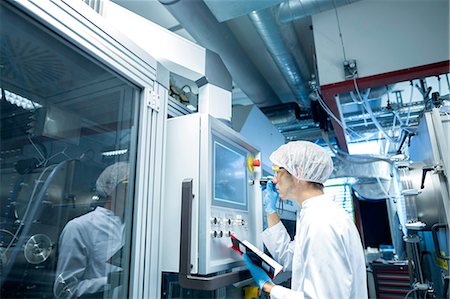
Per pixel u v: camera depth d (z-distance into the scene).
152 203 1.03
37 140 0.87
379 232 3.73
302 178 1.25
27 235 0.82
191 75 1.41
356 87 1.92
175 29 2.35
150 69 1.10
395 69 1.84
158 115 1.12
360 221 3.68
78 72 0.90
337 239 1.01
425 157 1.71
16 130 0.81
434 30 1.81
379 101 2.25
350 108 2.32
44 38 0.78
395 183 2.81
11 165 0.80
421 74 1.81
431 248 1.92
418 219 1.90
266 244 1.48
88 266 0.93
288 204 2.51
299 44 2.33
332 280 0.95
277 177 1.35
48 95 0.87
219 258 1.11
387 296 2.78
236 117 2.26
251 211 1.47
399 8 1.92
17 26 0.73
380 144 2.96
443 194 1.43
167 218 1.09
